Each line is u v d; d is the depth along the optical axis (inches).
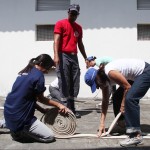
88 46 330.3
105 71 143.3
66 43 201.6
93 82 145.5
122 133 161.2
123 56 328.5
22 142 144.8
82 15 330.3
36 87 141.5
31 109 142.8
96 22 329.4
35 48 337.4
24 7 338.3
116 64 143.6
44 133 142.5
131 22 327.6
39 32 342.0
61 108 150.3
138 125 139.9
